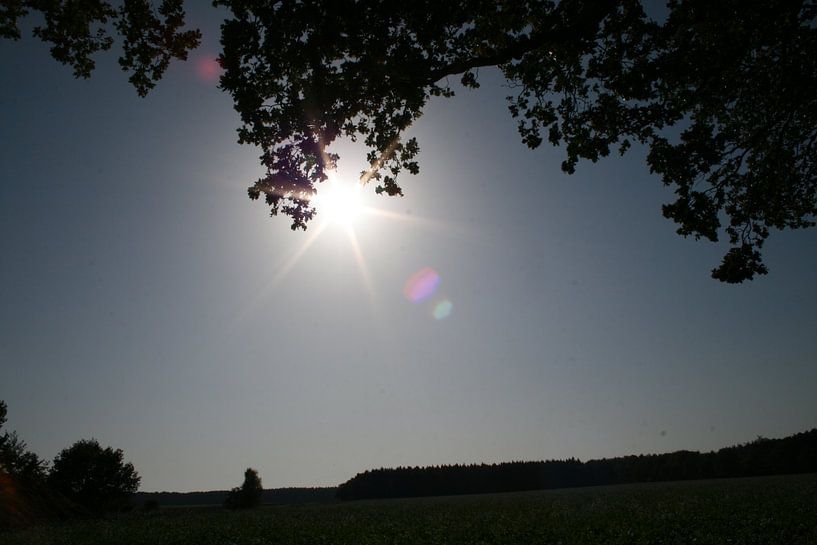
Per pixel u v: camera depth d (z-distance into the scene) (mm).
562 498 57344
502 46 9898
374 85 9617
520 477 107188
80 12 11188
